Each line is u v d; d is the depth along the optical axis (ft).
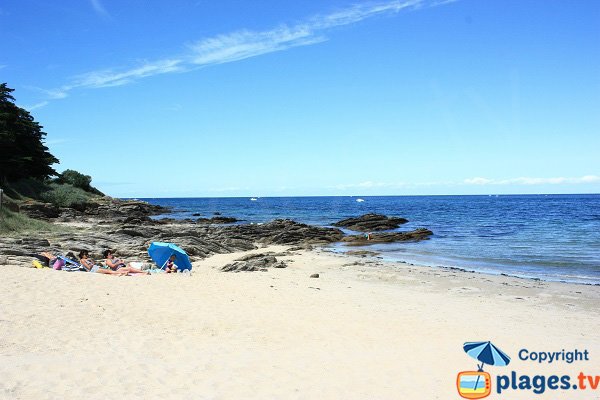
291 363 29.78
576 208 356.18
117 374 26.20
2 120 202.28
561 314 49.80
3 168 193.88
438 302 54.49
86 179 286.46
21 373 25.30
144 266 67.77
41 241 81.76
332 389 25.68
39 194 213.05
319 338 36.04
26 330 32.63
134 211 262.26
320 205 504.02
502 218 238.48
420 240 140.15
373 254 109.29
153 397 23.48
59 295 43.14
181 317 39.52
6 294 41.70
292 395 24.57
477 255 105.60
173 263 67.62
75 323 35.29
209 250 103.45
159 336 33.94
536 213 286.25
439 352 33.73
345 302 50.93
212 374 27.12
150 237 110.52
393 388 26.23
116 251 84.02
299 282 63.77
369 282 68.85
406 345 35.24
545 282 71.00
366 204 536.83
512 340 37.99
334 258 100.22
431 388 26.50
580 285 68.59
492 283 69.62
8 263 61.98
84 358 28.40
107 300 43.09
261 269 77.10
